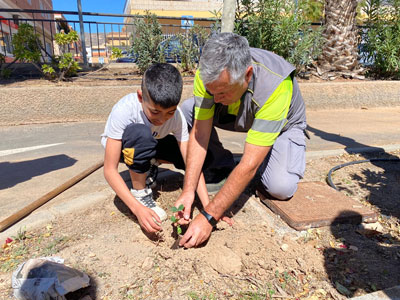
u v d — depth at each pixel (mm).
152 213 1876
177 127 2178
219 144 2568
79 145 3961
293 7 6613
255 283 1649
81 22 7238
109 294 1552
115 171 1967
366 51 7914
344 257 1881
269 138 1831
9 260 1748
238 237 1987
